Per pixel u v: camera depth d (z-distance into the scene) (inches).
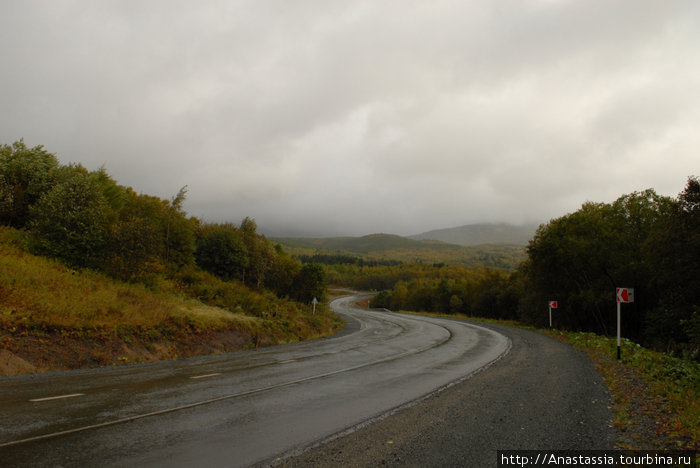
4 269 529.3
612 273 1231.5
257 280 1362.0
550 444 212.4
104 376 376.5
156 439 206.8
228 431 224.7
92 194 760.3
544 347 741.9
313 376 413.7
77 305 518.3
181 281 957.2
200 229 1341.0
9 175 821.2
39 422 226.4
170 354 553.0
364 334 1055.6
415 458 190.7
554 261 1374.3
